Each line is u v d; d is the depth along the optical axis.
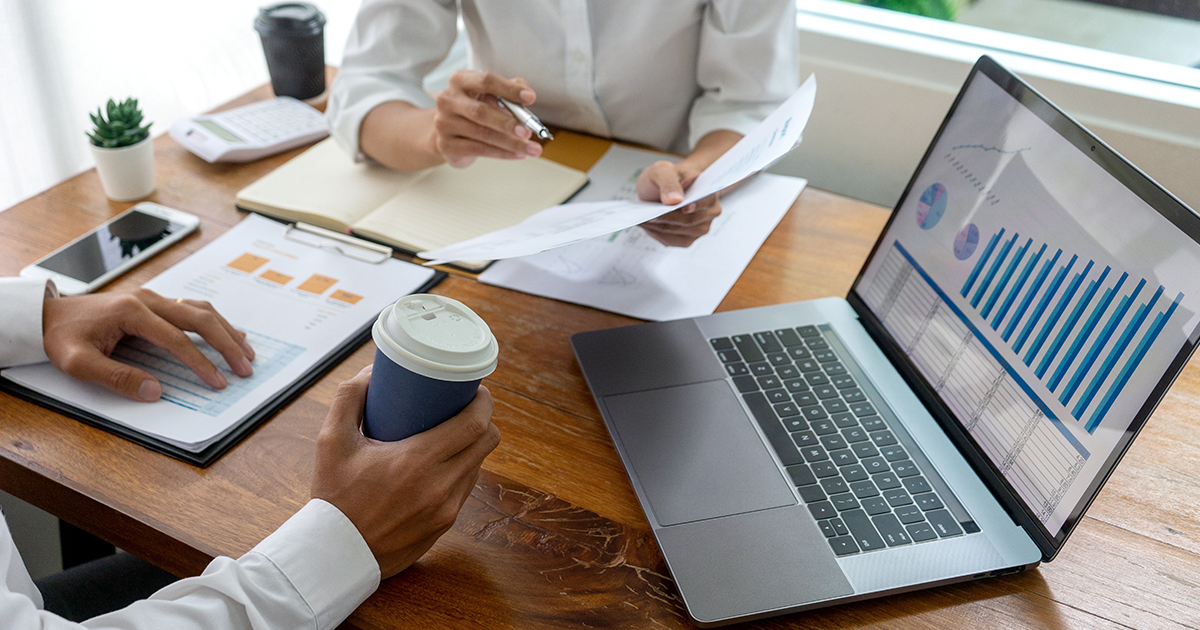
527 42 1.14
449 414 0.52
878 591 0.52
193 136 1.06
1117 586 0.55
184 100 1.49
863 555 0.55
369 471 0.51
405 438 0.52
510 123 0.89
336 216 0.92
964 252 0.67
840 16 1.39
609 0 1.09
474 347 0.48
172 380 0.69
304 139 1.10
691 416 0.66
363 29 1.14
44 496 0.61
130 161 0.93
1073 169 0.59
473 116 0.89
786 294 0.84
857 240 0.93
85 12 1.27
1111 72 1.23
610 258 0.90
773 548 0.55
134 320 0.69
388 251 0.87
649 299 0.83
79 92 1.31
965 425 0.64
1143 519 0.60
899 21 1.37
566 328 0.79
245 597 0.48
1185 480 0.63
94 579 0.84
